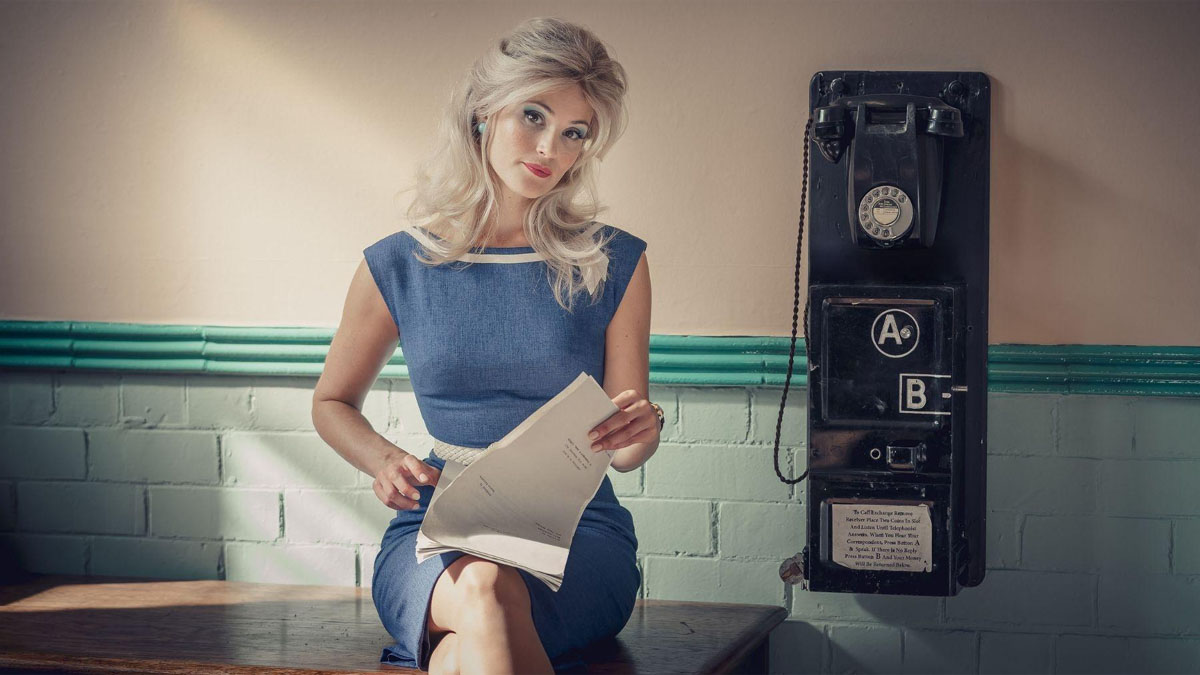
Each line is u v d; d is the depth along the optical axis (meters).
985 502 2.55
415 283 2.27
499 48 2.17
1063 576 2.70
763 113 2.71
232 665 2.19
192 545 2.95
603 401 1.98
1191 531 2.66
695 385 2.76
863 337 2.42
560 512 2.03
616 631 2.27
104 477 2.97
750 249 2.74
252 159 2.88
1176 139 2.61
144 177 2.91
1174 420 2.65
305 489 2.90
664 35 2.73
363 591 2.83
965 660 2.74
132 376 2.94
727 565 2.79
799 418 2.74
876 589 2.46
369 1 2.82
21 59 2.92
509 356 2.21
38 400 2.98
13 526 3.00
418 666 2.06
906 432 2.42
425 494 2.25
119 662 2.24
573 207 2.33
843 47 2.68
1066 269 2.65
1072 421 2.68
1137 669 2.69
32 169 2.94
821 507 2.46
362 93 2.84
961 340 2.40
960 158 2.51
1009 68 2.63
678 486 2.79
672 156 2.75
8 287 2.97
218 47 2.87
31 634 2.44
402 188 2.83
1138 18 2.60
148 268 2.92
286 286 2.88
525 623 1.92
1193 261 2.62
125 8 2.89
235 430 2.92
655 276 2.77
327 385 2.31
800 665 2.78
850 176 2.40
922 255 2.51
